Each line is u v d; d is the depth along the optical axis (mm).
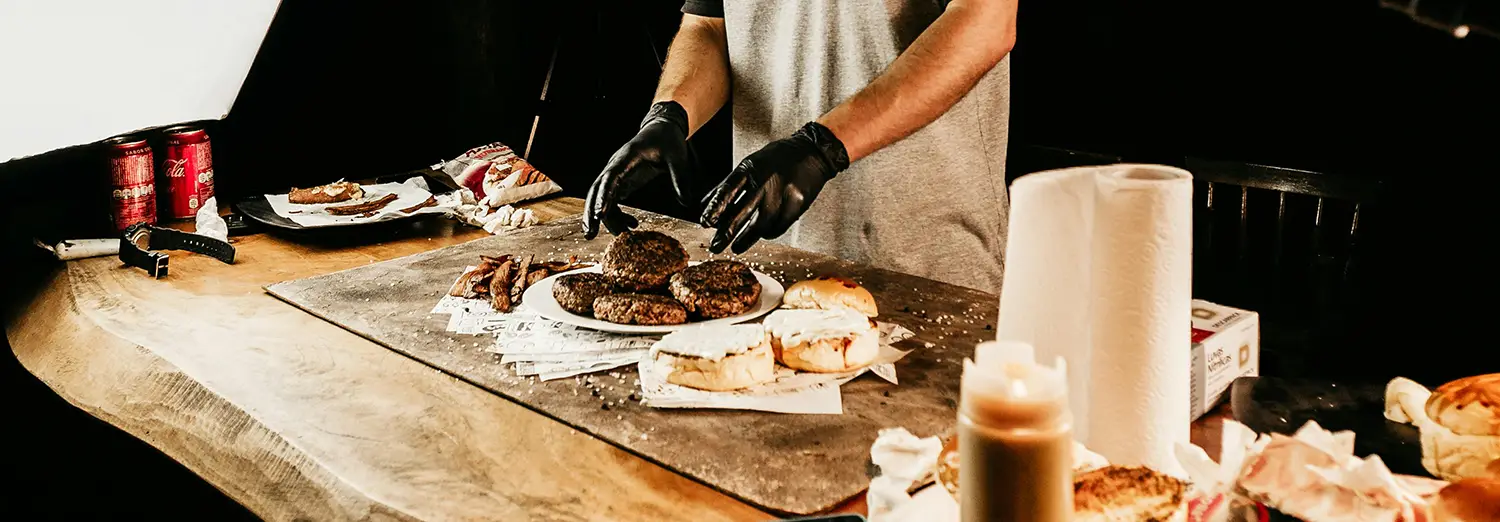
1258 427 1127
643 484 1158
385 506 1130
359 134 3111
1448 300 3225
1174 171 951
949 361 1489
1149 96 3662
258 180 2914
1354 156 3314
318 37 2928
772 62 2373
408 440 1286
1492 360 3158
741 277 1710
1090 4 3672
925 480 1010
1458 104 3098
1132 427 961
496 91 3375
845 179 2287
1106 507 784
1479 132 3086
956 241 2301
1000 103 2311
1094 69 3746
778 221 1786
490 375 1473
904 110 1846
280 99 2902
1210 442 1197
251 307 1850
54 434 2479
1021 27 3814
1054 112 3896
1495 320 3152
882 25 2156
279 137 2932
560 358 1523
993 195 2348
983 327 1639
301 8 2855
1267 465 829
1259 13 3359
